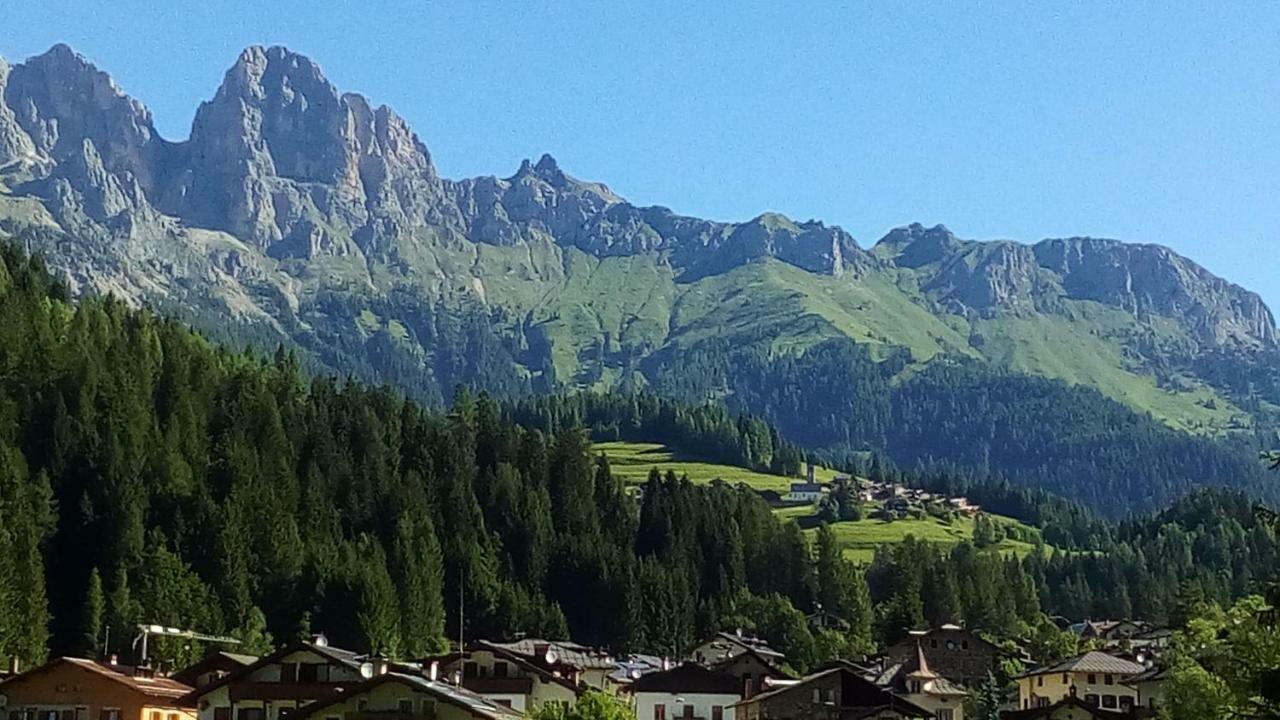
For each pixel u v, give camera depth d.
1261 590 74.25
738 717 148.75
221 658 139.38
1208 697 99.62
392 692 112.56
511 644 173.00
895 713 134.88
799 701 138.12
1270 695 66.00
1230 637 78.69
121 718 126.69
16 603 178.50
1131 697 170.00
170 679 140.25
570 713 116.50
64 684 128.00
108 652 182.50
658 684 155.62
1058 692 173.25
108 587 198.62
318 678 125.56
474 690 143.88
